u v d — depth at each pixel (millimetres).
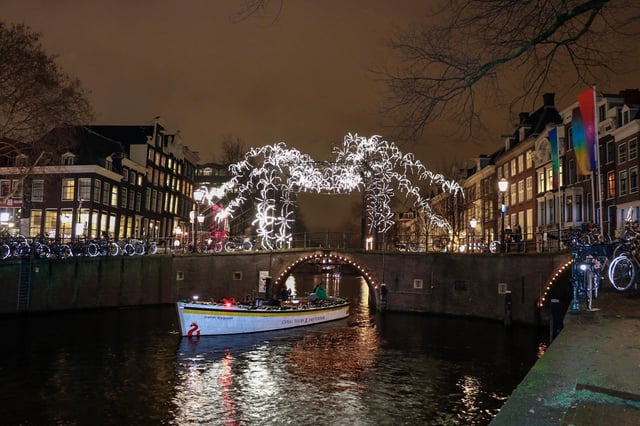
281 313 28031
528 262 31172
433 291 35688
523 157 45719
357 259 36969
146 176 51031
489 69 6500
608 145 34344
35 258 30625
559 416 3506
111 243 34594
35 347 21672
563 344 5707
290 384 17266
